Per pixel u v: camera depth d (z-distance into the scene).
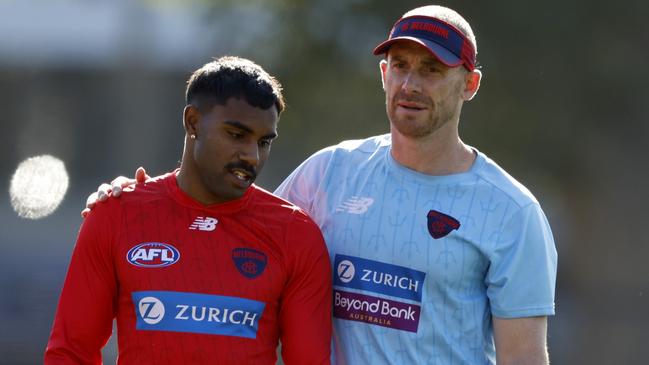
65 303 12.76
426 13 13.53
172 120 78.62
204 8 58.12
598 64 53.25
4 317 49.41
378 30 54.81
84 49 81.06
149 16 80.88
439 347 13.45
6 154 78.81
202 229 12.86
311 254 13.12
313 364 12.88
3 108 80.00
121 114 79.25
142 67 79.38
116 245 12.75
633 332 54.03
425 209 13.50
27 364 43.72
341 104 56.03
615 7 52.34
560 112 53.97
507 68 53.12
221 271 12.71
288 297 13.05
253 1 56.62
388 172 13.84
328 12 55.19
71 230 67.25
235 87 12.58
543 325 13.48
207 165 12.66
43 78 80.75
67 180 74.81
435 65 13.35
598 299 57.19
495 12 52.19
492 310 13.55
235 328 12.59
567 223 60.25
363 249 13.57
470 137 53.91
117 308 12.89
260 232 12.99
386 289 13.45
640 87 53.72
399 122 13.41
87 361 12.75
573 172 56.38
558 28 52.28
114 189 13.08
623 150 55.50
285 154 62.47
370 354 13.47
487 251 13.35
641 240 57.06
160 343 12.47
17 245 64.44
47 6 85.50
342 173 14.22
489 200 13.49
